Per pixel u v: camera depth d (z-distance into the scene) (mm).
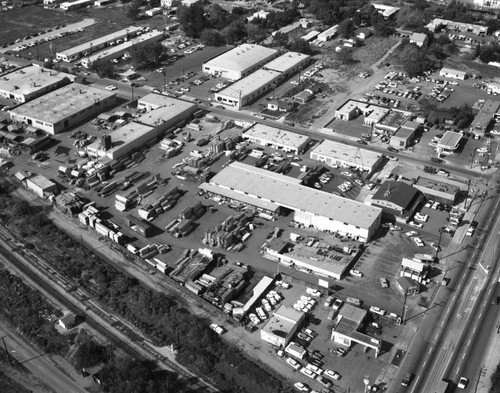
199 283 115812
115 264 121875
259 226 134250
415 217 137500
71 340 102312
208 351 100438
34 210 139375
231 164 153375
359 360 99812
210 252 123312
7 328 105938
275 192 141125
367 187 149250
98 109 188625
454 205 142750
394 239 130750
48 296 112500
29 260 122500
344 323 104938
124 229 132750
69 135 173250
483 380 95812
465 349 101875
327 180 151750
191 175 152875
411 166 159875
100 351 98875
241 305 110562
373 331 105312
